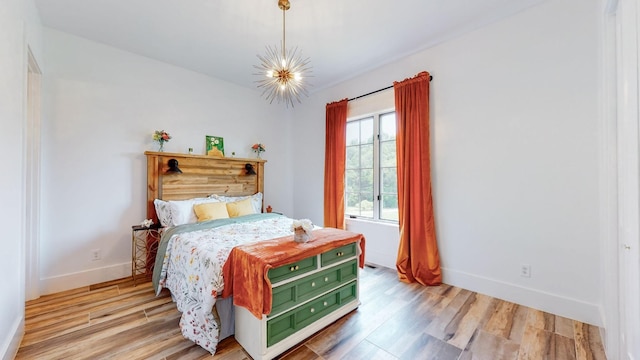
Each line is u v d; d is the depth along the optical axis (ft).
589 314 6.72
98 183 9.50
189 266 6.97
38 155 8.24
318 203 14.30
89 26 8.54
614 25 5.63
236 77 12.63
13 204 5.48
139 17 8.07
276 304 5.68
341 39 9.32
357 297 7.66
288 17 8.05
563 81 7.09
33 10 7.24
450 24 8.45
